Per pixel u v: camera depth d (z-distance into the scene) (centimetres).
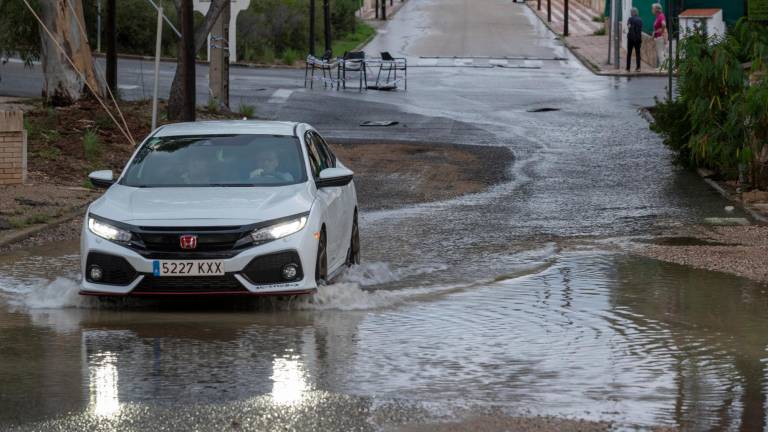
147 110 4469
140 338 1467
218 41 5084
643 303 1723
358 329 1526
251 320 1592
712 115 3188
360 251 2220
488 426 1065
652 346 1423
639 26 7531
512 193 3216
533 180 3475
